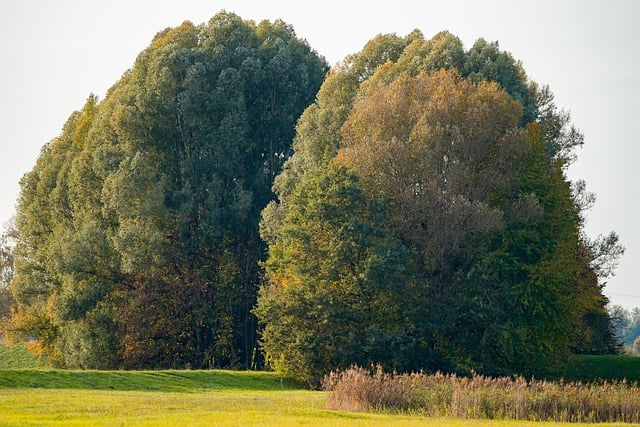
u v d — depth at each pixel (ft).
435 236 294.46
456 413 177.78
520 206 296.51
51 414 148.56
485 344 292.20
